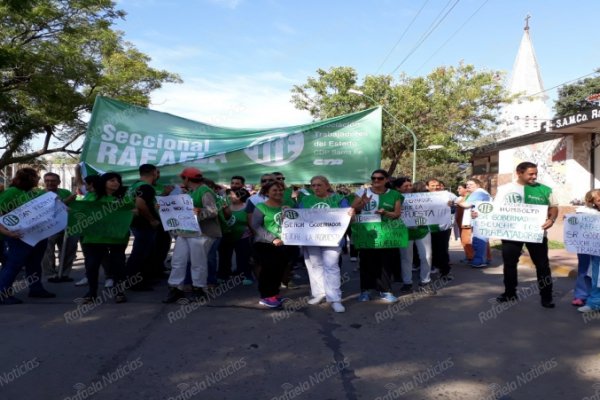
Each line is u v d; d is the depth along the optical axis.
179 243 6.89
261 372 4.43
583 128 19.39
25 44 16.67
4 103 15.57
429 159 29.31
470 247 10.84
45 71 16.36
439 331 5.67
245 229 8.27
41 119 17.98
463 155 30.28
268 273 6.64
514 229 6.69
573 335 5.52
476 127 29.25
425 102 28.06
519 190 6.70
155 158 8.54
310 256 6.89
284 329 5.71
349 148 8.67
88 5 17.42
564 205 21.44
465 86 28.61
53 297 7.22
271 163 8.66
